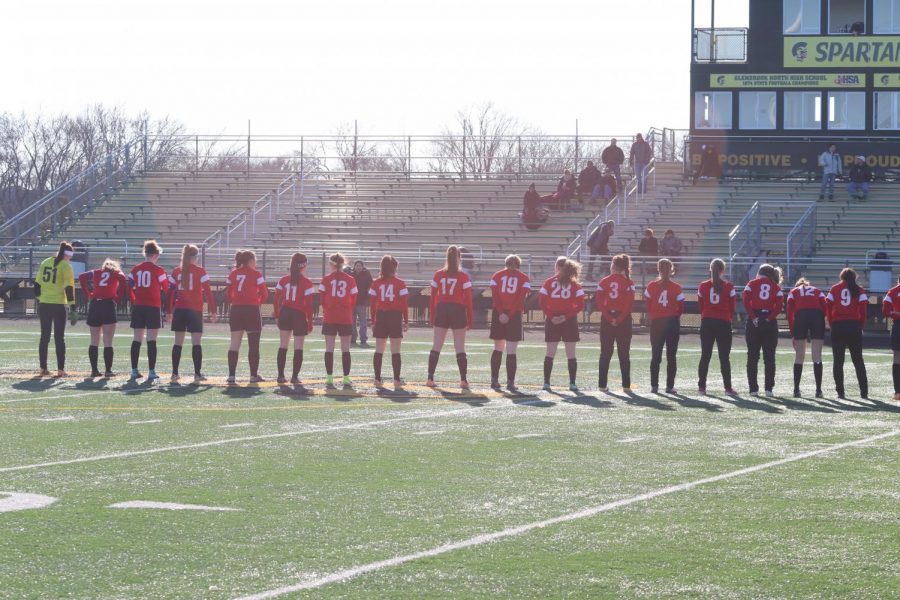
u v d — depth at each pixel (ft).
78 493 29.91
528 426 43.78
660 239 126.93
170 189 159.12
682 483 32.07
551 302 56.34
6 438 39.52
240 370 66.49
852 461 36.09
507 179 153.99
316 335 100.83
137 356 59.21
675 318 57.06
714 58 140.87
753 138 139.03
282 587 21.30
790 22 138.41
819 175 137.39
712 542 25.08
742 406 51.08
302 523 26.68
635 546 24.66
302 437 40.40
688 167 140.87
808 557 23.85
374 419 45.44
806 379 65.51
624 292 57.16
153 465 34.35
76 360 71.72
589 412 48.32
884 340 99.66
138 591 21.01
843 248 124.57
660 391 57.16
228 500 29.25
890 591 21.36
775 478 32.99
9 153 259.19
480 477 32.78
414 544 24.71
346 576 22.09
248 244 144.56
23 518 26.89
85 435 40.37
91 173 162.71
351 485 31.42
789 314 56.13
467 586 21.48
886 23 136.26
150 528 26.02
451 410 48.55
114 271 60.23
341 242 141.38
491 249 138.41
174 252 141.69
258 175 160.76
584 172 142.00
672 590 21.36
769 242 126.31
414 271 131.34
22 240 150.30
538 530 26.12
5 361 70.49
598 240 121.08
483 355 80.18
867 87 136.56
